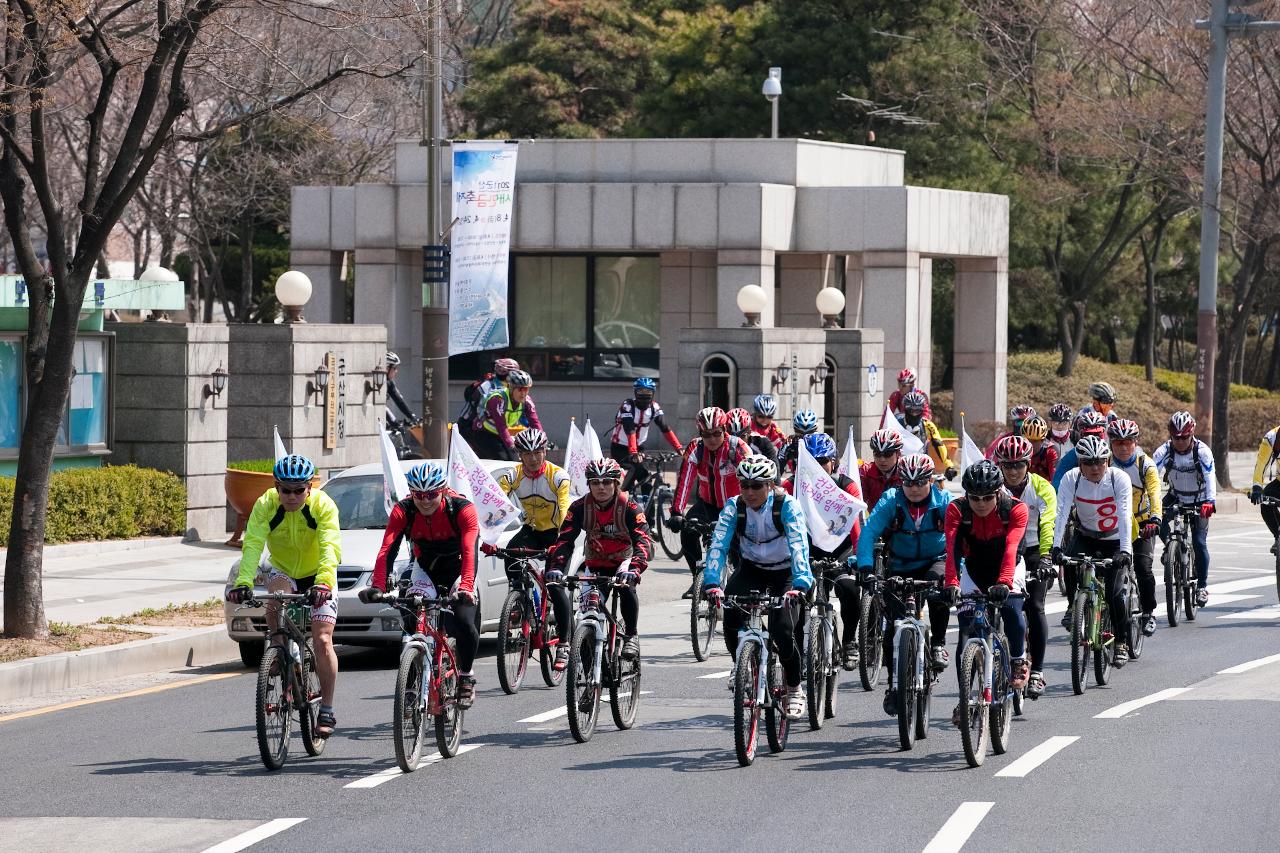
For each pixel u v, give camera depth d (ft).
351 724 128.98
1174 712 133.39
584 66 564.71
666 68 527.81
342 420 268.82
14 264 510.17
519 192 389.80
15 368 236.22
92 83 331.77
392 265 394.52
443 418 255.70
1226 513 345.92
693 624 160.35
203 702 139.44
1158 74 408.87
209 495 252.21
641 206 384.27
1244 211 394.11
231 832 94.99
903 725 117.80
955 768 112.37
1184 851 90.27
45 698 142.61
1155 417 501.56
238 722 130.00
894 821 97.09
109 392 246.47
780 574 119.24
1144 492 160.76
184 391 247.09
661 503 242.78
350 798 103.60
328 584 111.55
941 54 476.95
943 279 529.04
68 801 103.09
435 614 115.34
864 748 119.85
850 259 435.94
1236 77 379.35
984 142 492.95
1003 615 120.88
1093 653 148.87
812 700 126.11
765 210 378.94
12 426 236.02
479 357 410.93
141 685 148.97
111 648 153.69
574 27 568.41
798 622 120.26
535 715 132.98
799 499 133.08
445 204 389.39
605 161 392.68
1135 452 161.27
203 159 461.37
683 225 382.42
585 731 122.52
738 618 118.93
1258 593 214.48
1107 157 451.53
